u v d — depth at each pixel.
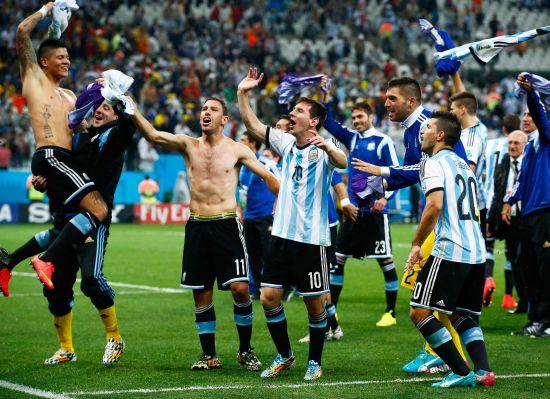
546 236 31.58
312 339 24.75
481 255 23.38
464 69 134.38
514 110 126.31
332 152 24.42
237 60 124.62
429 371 25.30
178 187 103.00
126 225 97.44
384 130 111.94
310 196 24.95
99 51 118.00
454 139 23.91
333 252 35.19
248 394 22.11
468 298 23.80
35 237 26.17
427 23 30.77
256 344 30.39
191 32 127.12
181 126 106.25
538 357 27.91
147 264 57.50
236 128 108.88
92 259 25.73
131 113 24.75
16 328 33.28
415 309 23.42
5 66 112.12
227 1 137.50
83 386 23.09
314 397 21.78
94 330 33.03
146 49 122.62
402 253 65.88
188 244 26.61
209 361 26.00
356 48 132.38
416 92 27.52
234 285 26.06
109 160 26.02
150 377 24.48
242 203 42.88
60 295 26.64
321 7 141.12
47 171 25.08
